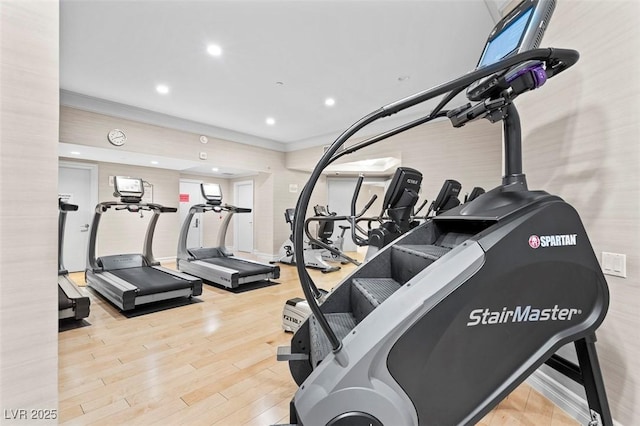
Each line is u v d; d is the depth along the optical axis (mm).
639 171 1278
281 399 1788
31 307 1000
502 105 1163
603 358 1434
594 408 1208
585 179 1516
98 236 5715
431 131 4699
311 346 1475
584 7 1522
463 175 4406
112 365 2156
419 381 1000
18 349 975
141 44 2820
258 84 3701
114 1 2248
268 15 2404
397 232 2510
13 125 970
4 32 956
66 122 3988
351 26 2537
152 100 4258
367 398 963
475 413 1042
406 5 2281
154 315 3221
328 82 3641
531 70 1043
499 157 4133
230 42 2785
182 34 2662
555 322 1103
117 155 4922
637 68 1280
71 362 2191
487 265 1027
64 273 3748
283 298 3895
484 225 1411
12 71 969
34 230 1007
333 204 8211
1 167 949
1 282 948
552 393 1725
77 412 1650
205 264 4809
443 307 1004
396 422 963
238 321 3053
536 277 1072
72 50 2924
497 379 1059
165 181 6625
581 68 1538
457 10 2332
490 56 1333
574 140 1577
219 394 1830
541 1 1090
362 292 1512
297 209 990
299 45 2830
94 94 4051
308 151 6496
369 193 8297
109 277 3848
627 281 1329
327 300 1737
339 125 5477
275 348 2451
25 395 987
